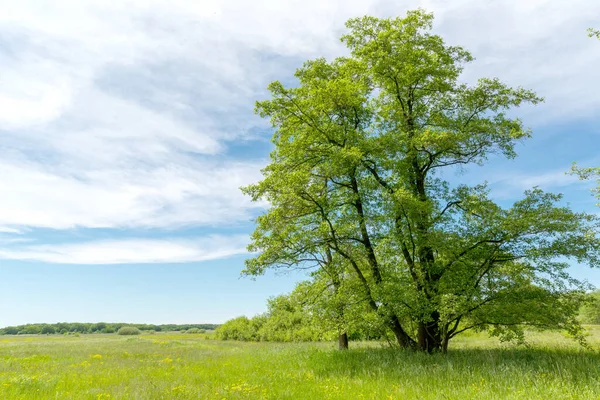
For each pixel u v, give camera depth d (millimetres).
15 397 7863
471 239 13461
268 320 43438
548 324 12430
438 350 14133
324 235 15273
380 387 8797
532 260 12664
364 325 13922
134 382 10055
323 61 17141
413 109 16969
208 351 23828
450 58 16109
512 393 7312
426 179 16797
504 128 15023
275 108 15883
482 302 12711
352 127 16219
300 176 14562
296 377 11000
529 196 13195
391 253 14883
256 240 15914
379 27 16531
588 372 8922
